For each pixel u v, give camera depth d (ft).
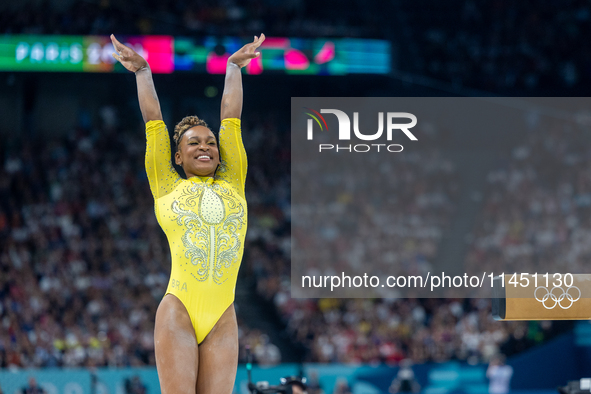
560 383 82.99
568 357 84.02
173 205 20.66
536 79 118.52
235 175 21.94
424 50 117.70
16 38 102.12
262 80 111.14
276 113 125.29
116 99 122.62
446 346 86.02
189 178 21.49
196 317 20.07
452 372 81.30
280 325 94.43
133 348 83.30
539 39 121.19
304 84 115.65
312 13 117.70
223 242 20.68
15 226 104.06
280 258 104.63
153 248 102.78
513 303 22.18
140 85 21.44
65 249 99.55
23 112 118.11
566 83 118.42
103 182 112.98
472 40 120.78
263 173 119.03
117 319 87.20
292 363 88.53
